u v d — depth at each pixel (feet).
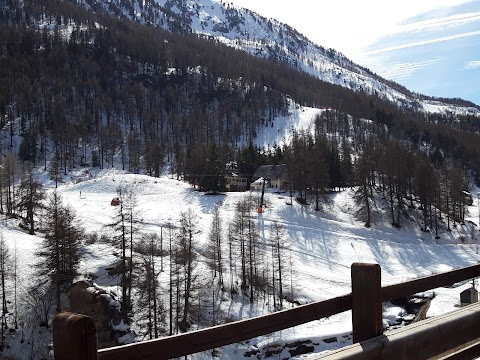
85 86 555.28
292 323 8.37
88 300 100.94
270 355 98.99
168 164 404.36
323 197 243.40
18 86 498.69
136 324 104.32
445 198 257.96
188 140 479.41
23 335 99.35
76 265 116.88
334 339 103.19
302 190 249.14
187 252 117.39
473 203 338.75
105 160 405.18
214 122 542.57
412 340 8.30
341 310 8.95
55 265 107.34
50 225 113.29
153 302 107.76
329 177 255.91
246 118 558.56
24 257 122.83
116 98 547.08
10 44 595.88
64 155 375.66
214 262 137.39
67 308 105.09
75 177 344.08
